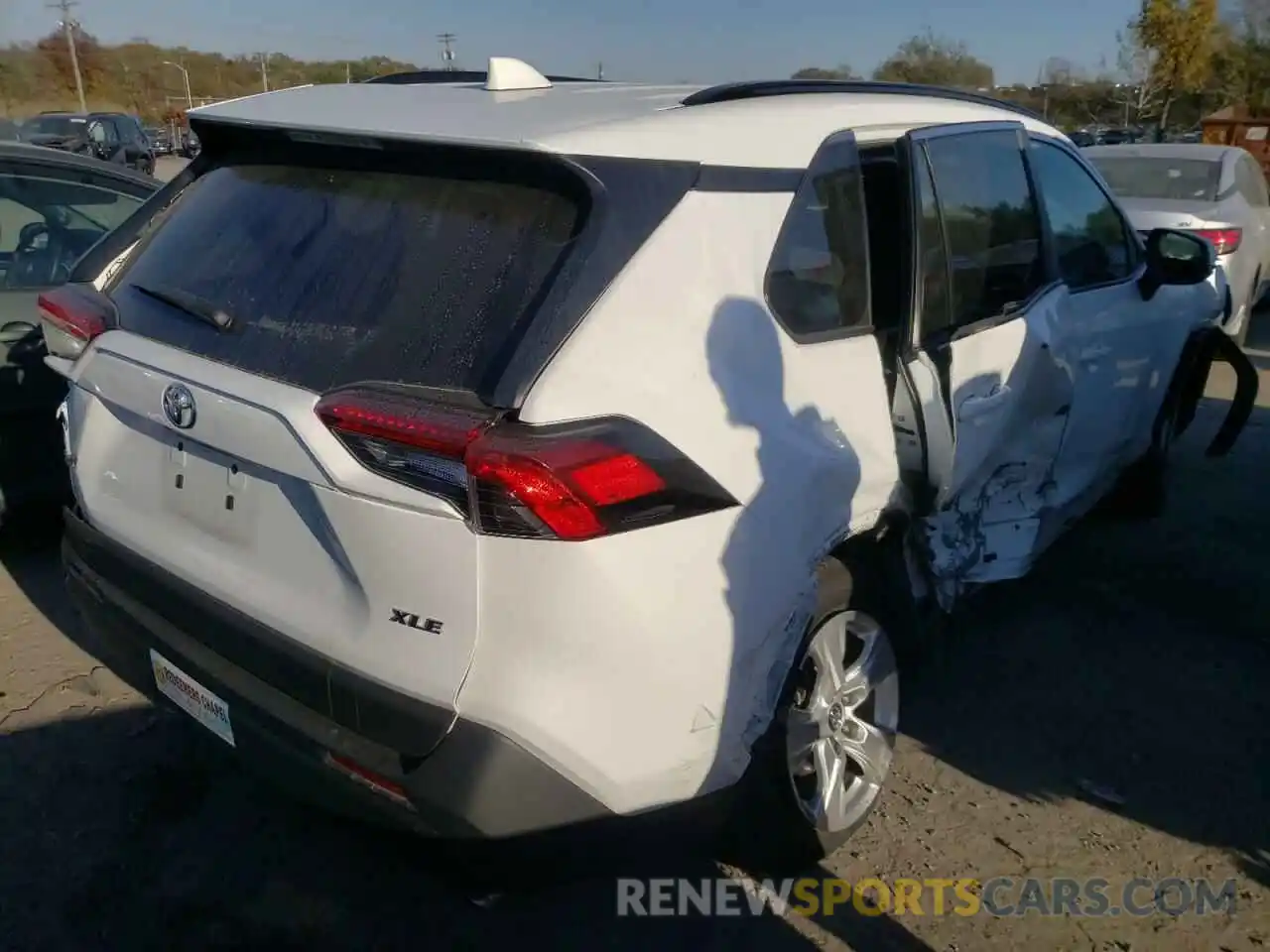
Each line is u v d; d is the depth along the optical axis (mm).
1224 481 6234
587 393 2145
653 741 2266
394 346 2268
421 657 2174
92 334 2836
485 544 2076
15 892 2793
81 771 3285
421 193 2486
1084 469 4406
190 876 2893
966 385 3232
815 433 2654
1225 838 3188
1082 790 3383
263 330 2480
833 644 2900
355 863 2977
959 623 4375
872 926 2812
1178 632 4422
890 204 3076
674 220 2348
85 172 4867
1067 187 4137
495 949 2691
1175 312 4930
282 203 2736
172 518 2709
